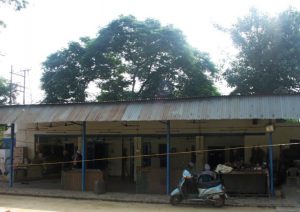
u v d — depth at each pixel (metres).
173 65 31.02
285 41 25.94
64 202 15.15
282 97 15.02
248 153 19.91
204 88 31.58
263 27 26.80
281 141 19.67
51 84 32.19
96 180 17.42
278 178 18.17
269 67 26.05
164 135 21.30
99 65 31.39
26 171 22.17
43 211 13.04
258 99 15.23
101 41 31.00
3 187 19.17
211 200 13.73
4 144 25.11
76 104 18.28
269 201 14.34
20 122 18.55
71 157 24.17
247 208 13.42
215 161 20.72
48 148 24.36
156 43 30.52
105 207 13.94
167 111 16.11
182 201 14.57
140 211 13.05
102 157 23.59
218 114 15.14
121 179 22.20
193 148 21.06
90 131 22.83
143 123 21.77
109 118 16.78
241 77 26.78
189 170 15.10
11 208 13.64
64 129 23.50
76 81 32.03
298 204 13.71
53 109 18.53
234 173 15.68
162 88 31.39
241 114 14.83
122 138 23.11
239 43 27.66
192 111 15.70
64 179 18.30
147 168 17.20
